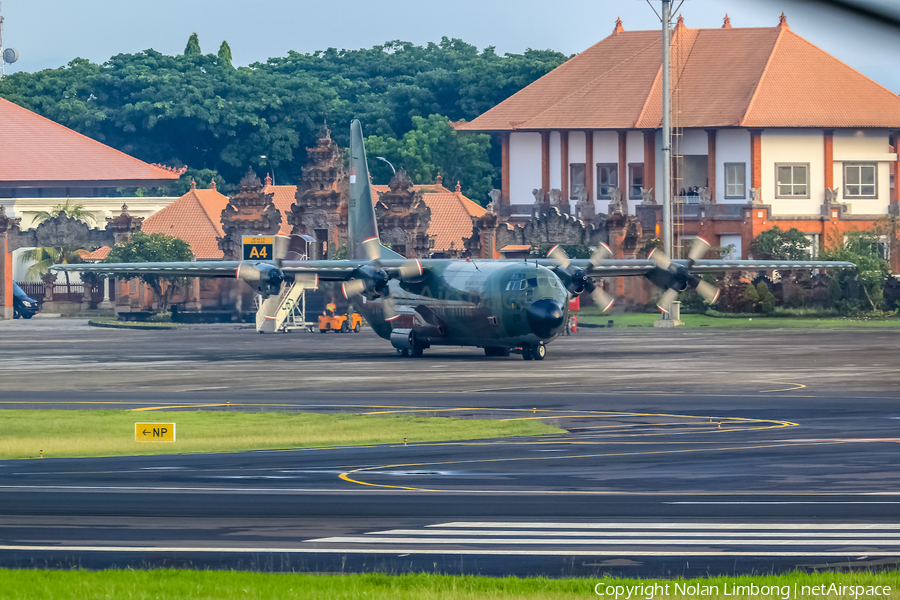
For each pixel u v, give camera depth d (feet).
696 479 268.62
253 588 159.02
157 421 413.59
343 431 381.40
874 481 262.47
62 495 252.01
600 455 313.94
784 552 188.85
